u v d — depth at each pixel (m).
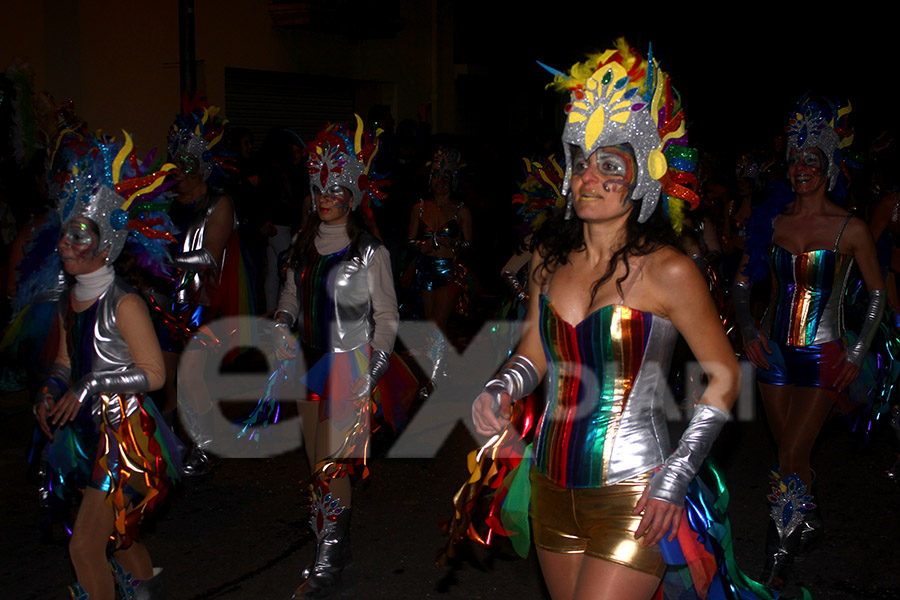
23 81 5.27
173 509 5.36
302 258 4.38
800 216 4.55
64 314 3.56
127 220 3.48
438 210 8.22
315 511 4.25
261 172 9.65
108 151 3.47
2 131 5.41
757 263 4.65
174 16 11.69
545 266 2.90
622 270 2.71
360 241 4.27
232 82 12.80
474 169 12.58
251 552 4.79
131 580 3.59
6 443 6.42
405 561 4.68
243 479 5.85
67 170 3.71
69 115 5.66
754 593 3.01
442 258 8.12
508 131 18.19
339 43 14.22
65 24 10.45
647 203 2.69
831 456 6.43
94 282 3.48
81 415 3.53
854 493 5.74
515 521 3.10
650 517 2.62
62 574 4.50
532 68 18.25
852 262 4.46
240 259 6.34
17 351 4.52
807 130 4.50
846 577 4.58
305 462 6.18
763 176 9.71
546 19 18.34
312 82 14.22
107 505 3.43
